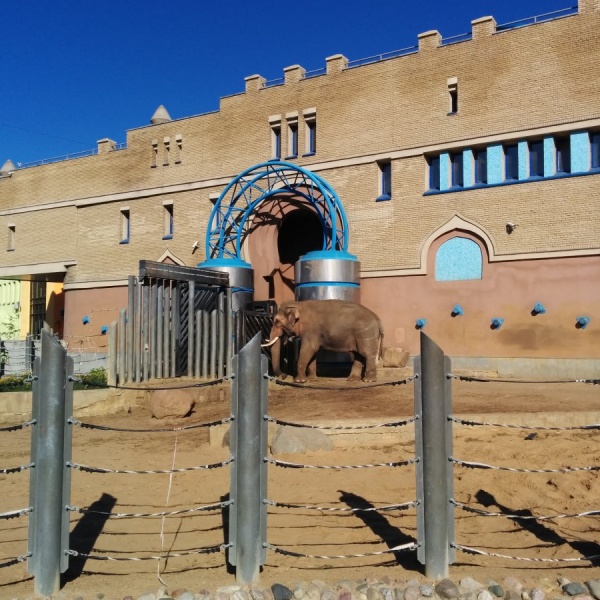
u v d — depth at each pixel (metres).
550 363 20.80
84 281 32.41
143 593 5.27
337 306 17.95
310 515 7.22
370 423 10.78
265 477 5.48
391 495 7.96
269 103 27.47
